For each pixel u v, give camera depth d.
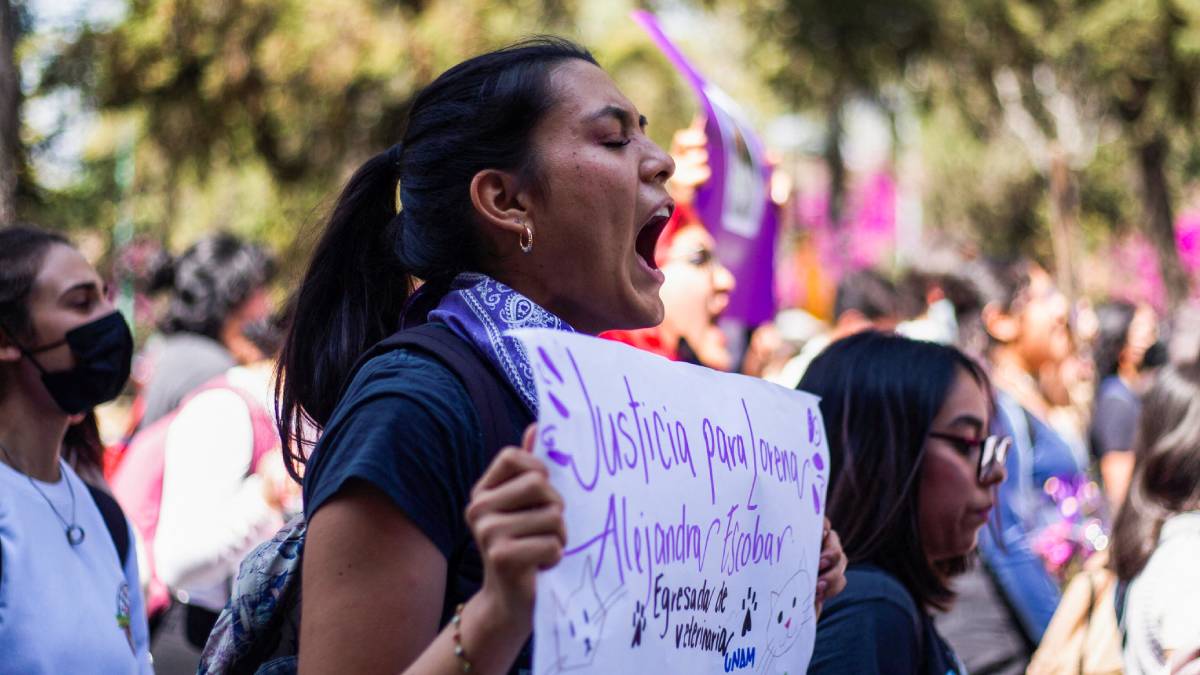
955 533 2.24
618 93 1.63
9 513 2.26
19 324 2.41
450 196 1.60
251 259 4.17
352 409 1.43
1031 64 13.59
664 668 1.37
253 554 1.68
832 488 2.24
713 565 1.45
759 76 13.99
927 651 2.17
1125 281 16.05
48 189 7.91
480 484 1.23
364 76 9.06
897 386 2.23
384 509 1.35
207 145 9.76
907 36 13.95
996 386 4.23
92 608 2.33
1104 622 2.88
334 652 1.33
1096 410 5.32
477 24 8.80
